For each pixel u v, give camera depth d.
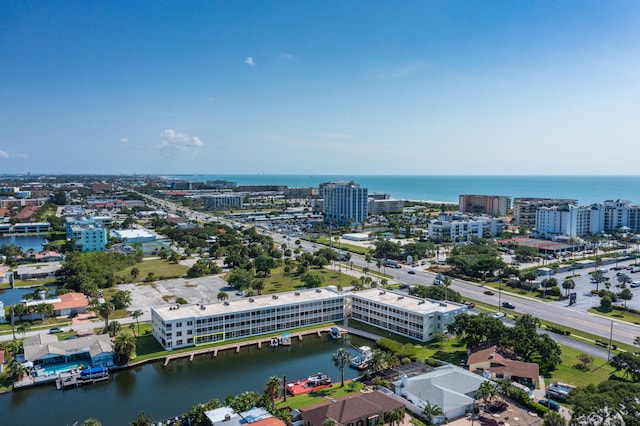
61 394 135.75
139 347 167.88
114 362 154.25
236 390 139.25
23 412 125.06
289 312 192.12
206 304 188.38
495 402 124.56
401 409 114.25
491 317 164.12
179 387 141.00
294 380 145.00
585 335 175.25
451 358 157.12
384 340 166.00
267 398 121.12
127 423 119.62
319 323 199.50
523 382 135.50
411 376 139.50
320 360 162.88
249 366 157.25
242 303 190.75
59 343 157.38
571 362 150.25
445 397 121.44
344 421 110.62
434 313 178.50
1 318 191.38
